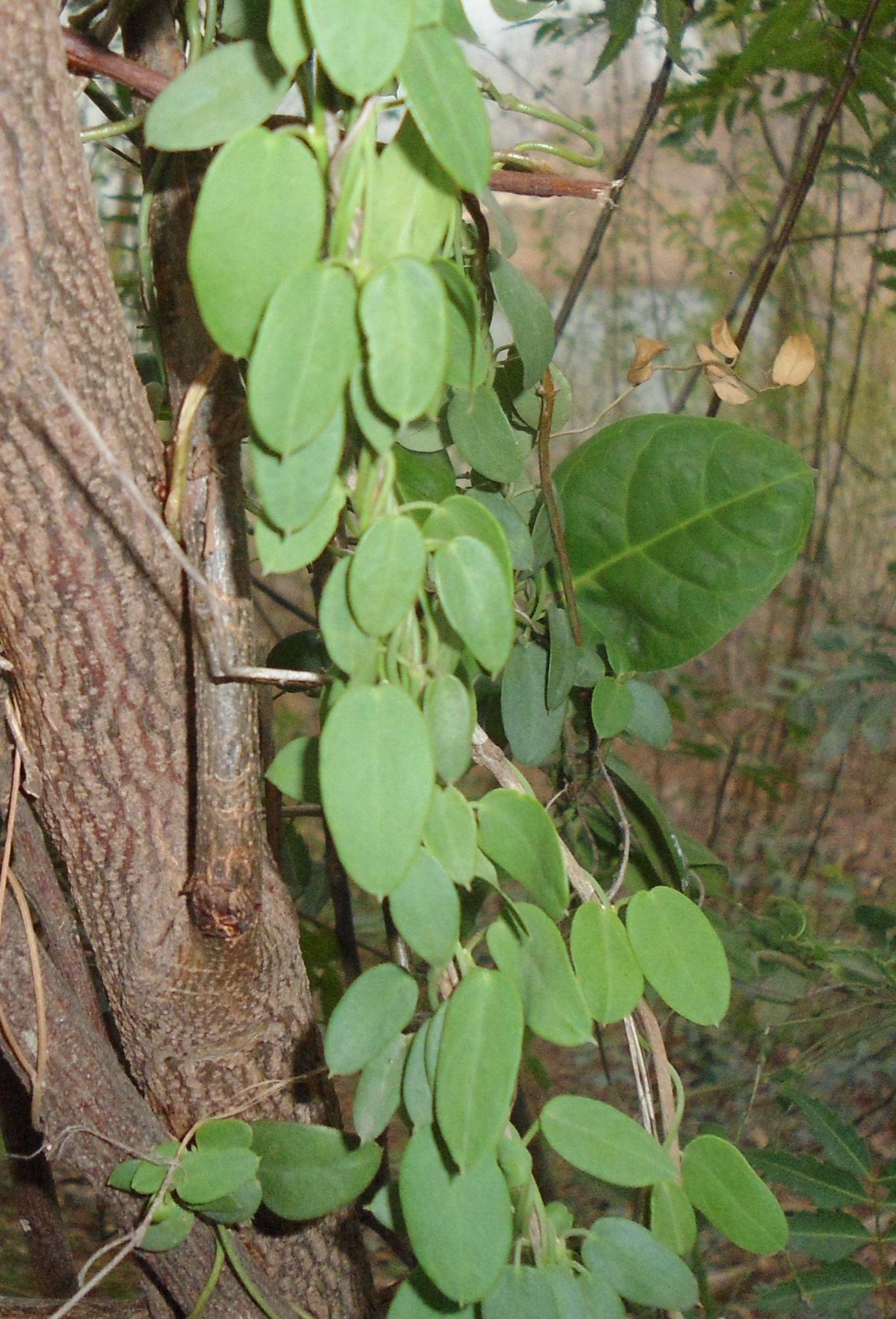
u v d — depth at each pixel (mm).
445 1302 593
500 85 1650
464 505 535
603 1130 592
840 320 2723
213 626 549
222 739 606
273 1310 695
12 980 647
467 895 700
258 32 612
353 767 506
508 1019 546
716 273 2596
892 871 2408
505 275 641
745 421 2916
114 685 612
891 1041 1501
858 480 2717
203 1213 662
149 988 654
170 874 646
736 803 2570
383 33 471
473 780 2117
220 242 485
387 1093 588
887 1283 855
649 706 793
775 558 698
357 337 494
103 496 583
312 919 1105
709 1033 1569
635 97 2492
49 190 542
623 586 730
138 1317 743
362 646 527
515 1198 596
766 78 1600
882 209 2062
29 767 635
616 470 719
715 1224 621
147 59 633
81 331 562
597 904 622
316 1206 658
